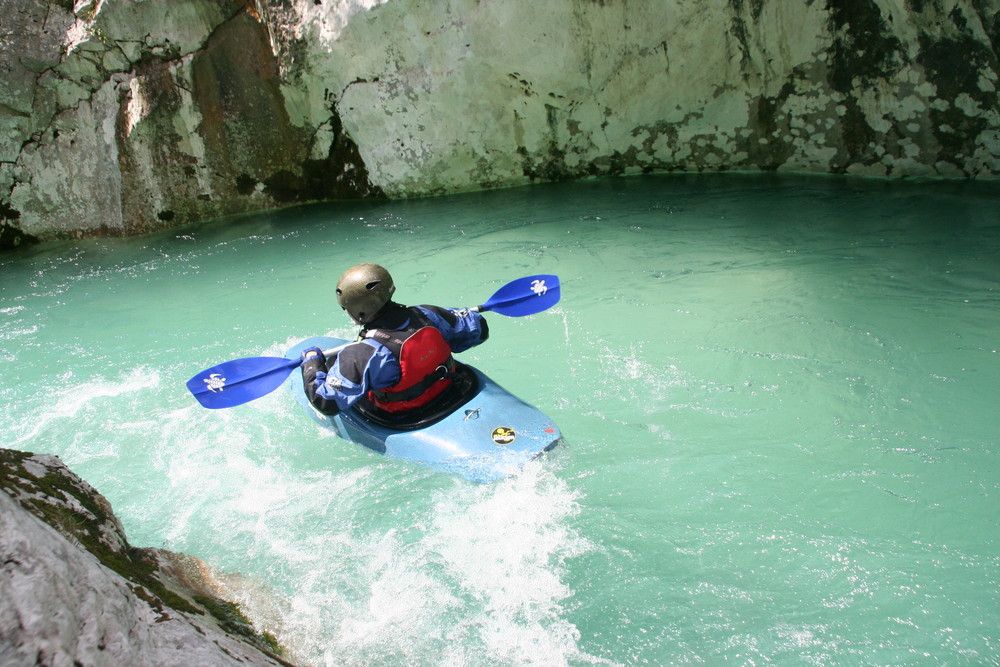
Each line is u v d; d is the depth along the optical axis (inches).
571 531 112.2
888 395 142.2
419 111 300.5
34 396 176.1
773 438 132.7
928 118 259.9
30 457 96.8
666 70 290.7
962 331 162.4
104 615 62.8
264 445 147.9
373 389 131.1
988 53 239.8
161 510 129.4
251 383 145.8
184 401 169.8
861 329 167.6
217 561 113.7
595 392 155.3
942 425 131.5
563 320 190.9
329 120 318.3
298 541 117.0
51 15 282.0
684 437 135.8
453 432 131.8
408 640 94.3
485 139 310.8
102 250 293.9
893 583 97.1
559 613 97.1
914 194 255.6
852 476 119.9
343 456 140.3
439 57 285.7
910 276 192.2
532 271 227.3
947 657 85.7
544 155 319.9
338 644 94.1
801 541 106.1
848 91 271.7
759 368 157.0
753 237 234.2
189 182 314.5
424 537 114.5
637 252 232.7
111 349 200.1
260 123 316.8
